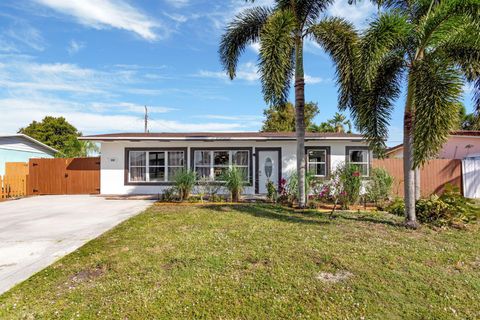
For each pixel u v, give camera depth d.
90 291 3.62
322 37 9.72
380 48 6.17
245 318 3.09
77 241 5.87
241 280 3.92
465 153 16.48
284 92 10.93
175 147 14.43
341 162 13.84
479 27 6.11
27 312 3.15
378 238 5.91
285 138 13.51
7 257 4.93
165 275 4.08
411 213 6.93
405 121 7.04
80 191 15.20
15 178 14.20
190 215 8.41
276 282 3.86
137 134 15.65
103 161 14.48
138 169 14.49
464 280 4.00
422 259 4.75
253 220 7.66
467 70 7.03
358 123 8.12
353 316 3.15
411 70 6.78
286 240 5.68
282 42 8.30
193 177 12.16
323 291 3.65
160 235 6.13
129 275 4.10
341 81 9.27
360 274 4.13
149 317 3.08
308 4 9.69
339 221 7.51
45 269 4.36
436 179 13.49
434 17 6.26
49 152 22.16
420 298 3.53
